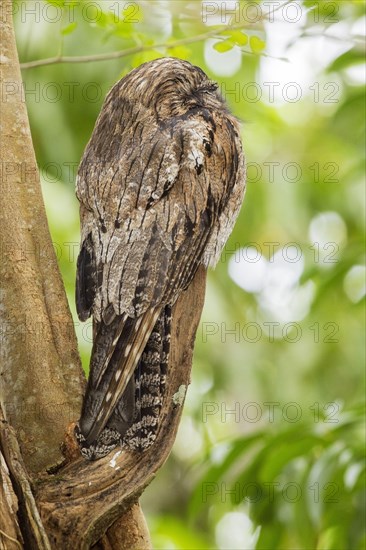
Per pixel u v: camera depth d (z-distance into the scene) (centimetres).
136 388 695
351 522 1116
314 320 1798
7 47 788
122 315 680
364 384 1867
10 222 745
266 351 2025
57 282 749
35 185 765
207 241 746
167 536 1611
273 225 1986
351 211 1973
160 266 700
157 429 700
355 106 1551
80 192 758
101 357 674
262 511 1170
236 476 1182
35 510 668
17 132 770
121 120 785
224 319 1805
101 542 717
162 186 730
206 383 1953
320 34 1111
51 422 717
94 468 695
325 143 2128
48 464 709
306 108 2253
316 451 1125
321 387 1992
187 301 736
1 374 729
